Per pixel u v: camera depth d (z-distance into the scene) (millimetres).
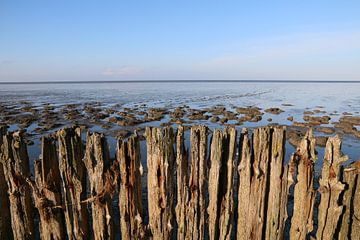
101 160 5469
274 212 5574
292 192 10195
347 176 5219
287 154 17266
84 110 39156
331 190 5211
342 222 5359
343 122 28359
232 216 5785
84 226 5773
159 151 5438
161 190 5570
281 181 5512
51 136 5469
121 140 5516
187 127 24203
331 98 66562
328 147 5199
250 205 5594
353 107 45094
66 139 5328
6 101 55344
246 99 64188
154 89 127562
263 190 5516
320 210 5410
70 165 5430
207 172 5793
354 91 102625
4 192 5719
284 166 5504
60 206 5641
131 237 5824
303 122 28578
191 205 5652
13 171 5410
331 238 5367
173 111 38562
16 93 89000
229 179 5570
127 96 75438
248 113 36438
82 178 5625
